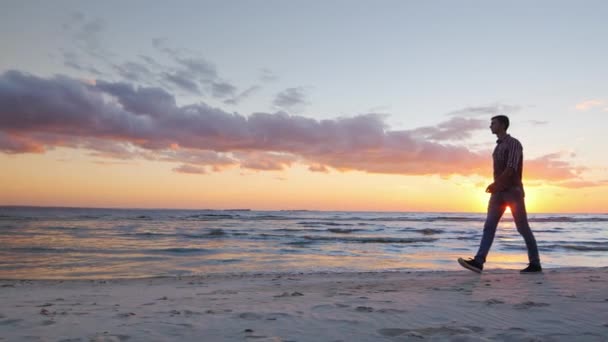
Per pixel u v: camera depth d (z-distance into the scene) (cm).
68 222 4016
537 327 260
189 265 1120
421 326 271
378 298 400
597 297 371
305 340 241
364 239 2228
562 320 280
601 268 796
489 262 1167
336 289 506
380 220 7306
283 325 284
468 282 510
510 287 450
